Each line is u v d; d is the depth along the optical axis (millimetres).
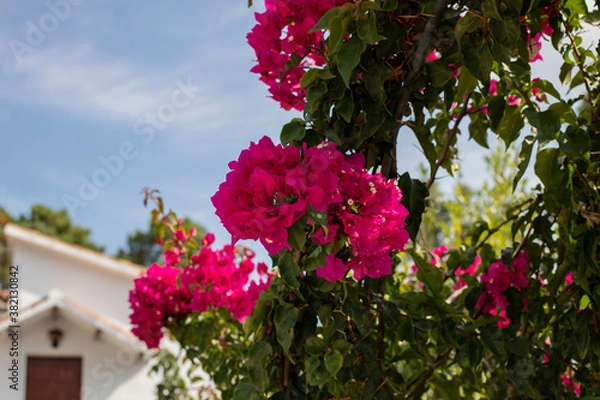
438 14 1685
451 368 3000
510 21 1692
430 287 1970
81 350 9617
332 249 1601
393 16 1711
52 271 10891
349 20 1575
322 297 1735
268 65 1917
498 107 2047
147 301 3209
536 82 1943
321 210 1438
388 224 1606
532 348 2213
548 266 2344
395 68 1760
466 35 1740
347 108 1681
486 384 2328
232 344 3006
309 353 1707
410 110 1843
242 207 1461
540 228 2199
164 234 3355
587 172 1918
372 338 1904
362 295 1897
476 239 2508
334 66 1693
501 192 4055
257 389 1746
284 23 1819
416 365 2596
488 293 2342
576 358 2135
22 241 10805
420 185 1903
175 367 5582
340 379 1779
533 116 1808
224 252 3170
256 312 1784
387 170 1792
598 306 1989
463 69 2062
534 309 2266
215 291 3080
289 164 1500
